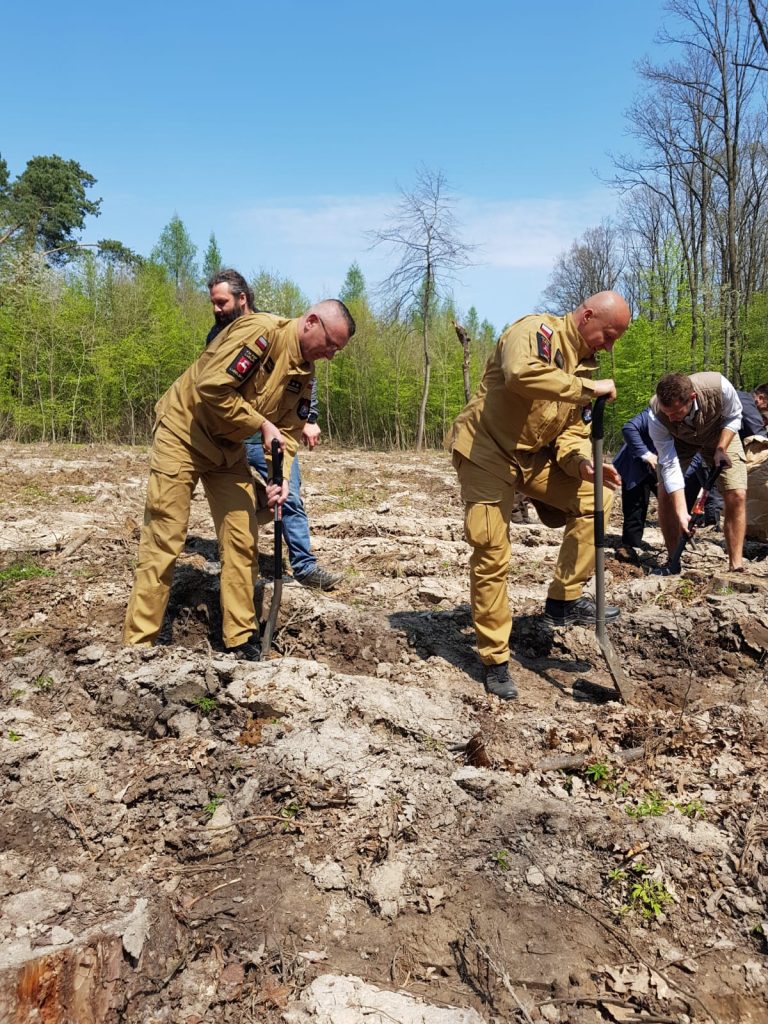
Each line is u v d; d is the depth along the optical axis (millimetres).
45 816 2857
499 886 2621
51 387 20078
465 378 16078
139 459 14336
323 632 4668
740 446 5754
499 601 3941
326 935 2439
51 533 6562
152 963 2289
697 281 21125
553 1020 2174
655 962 2350
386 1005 2150
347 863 2695
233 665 3713
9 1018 2080
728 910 2514
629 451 6867
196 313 24891
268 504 4266
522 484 4199
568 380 3547
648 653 4543
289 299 26109
